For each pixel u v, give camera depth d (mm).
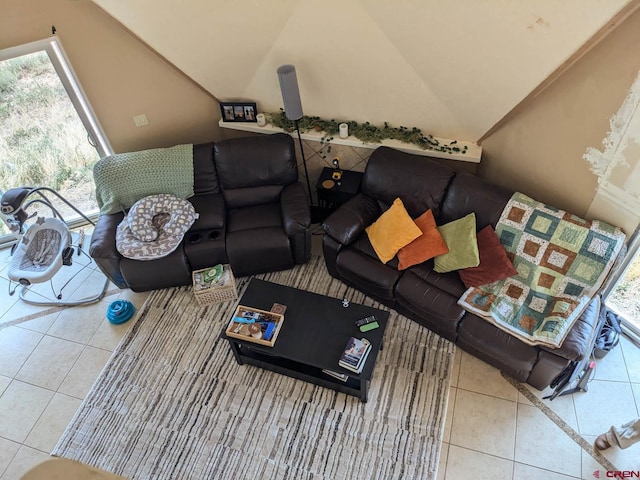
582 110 2652
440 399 2969
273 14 2957
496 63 2576
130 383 3164
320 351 2822
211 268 3564
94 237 3467
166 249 3365
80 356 3354
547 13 2080
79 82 3559
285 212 3559
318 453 2775
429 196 3322
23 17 3160
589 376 2881
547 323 2775
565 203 3102
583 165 2824
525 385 3025
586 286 2822
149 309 3594
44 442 2930
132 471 2766
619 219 2771
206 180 3777
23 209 3500
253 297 3137
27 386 3205
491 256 3020
